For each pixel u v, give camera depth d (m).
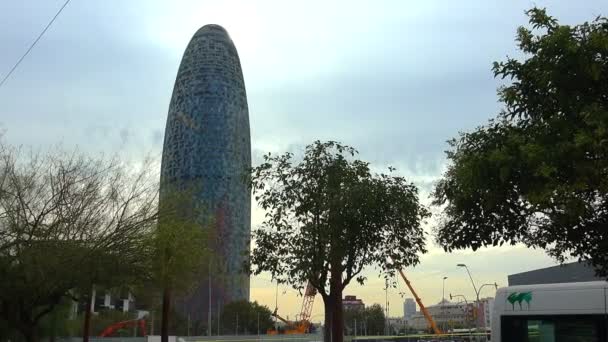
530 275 29.98
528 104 9.01
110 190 24.94
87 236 23.89
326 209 16.19
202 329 138.12
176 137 161.25
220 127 161.12
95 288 28.89
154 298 31.91
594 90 8.43
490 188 8.76
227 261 144.88
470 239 9.98
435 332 138.38
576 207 8.27
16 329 27.16
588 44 8.27
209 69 165.50
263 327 145.00
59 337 38.19
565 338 11.16
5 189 23.55
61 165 26.72
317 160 17.02
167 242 25.98
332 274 16.64
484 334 99.12
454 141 12.55
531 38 9.12
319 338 94.25
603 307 10.83
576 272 26.03
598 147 7.58
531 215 9.70
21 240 23.27
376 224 15.84
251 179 17.52
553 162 7.87
